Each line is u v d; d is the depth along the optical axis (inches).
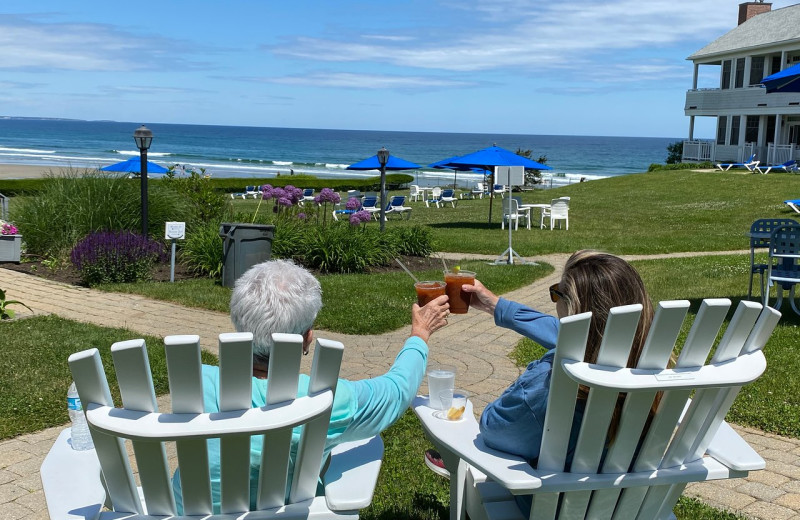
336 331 271.9
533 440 78.9
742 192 988.6
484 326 284.2
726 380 70.6
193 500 71.9
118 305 319.0
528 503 86.3
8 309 289.4
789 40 1299.2
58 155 3331.7
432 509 127.6
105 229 450.0
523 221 856.3
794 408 179.9
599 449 75.4
